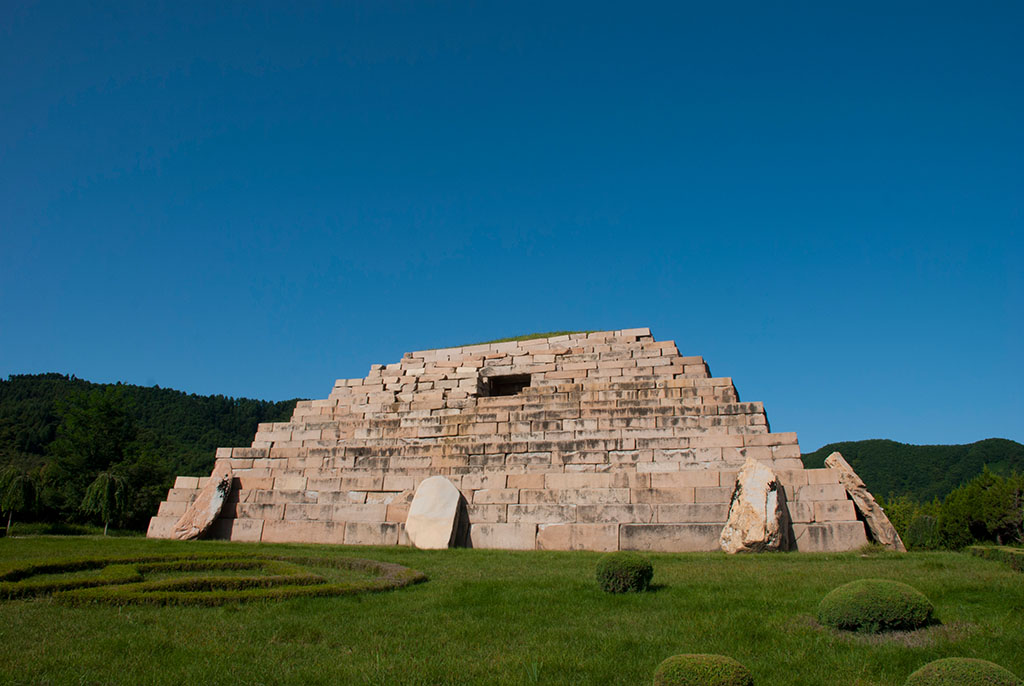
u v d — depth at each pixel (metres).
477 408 29.28
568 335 32.06
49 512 55.38
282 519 25.83
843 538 20.09
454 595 13.77
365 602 13.27
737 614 11.91
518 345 32.50
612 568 13.93
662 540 21.45
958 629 10.44
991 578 13.77
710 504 21.75
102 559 17.97
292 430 30.25
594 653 10.06
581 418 26.39
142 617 12.12
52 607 12.84
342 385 33.19
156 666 9.60
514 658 9.81
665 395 27.00
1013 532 38.12
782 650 10.03
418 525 23.31
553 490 23.69
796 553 19.31
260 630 11.38
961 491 43.03
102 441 60.69
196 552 20.75
